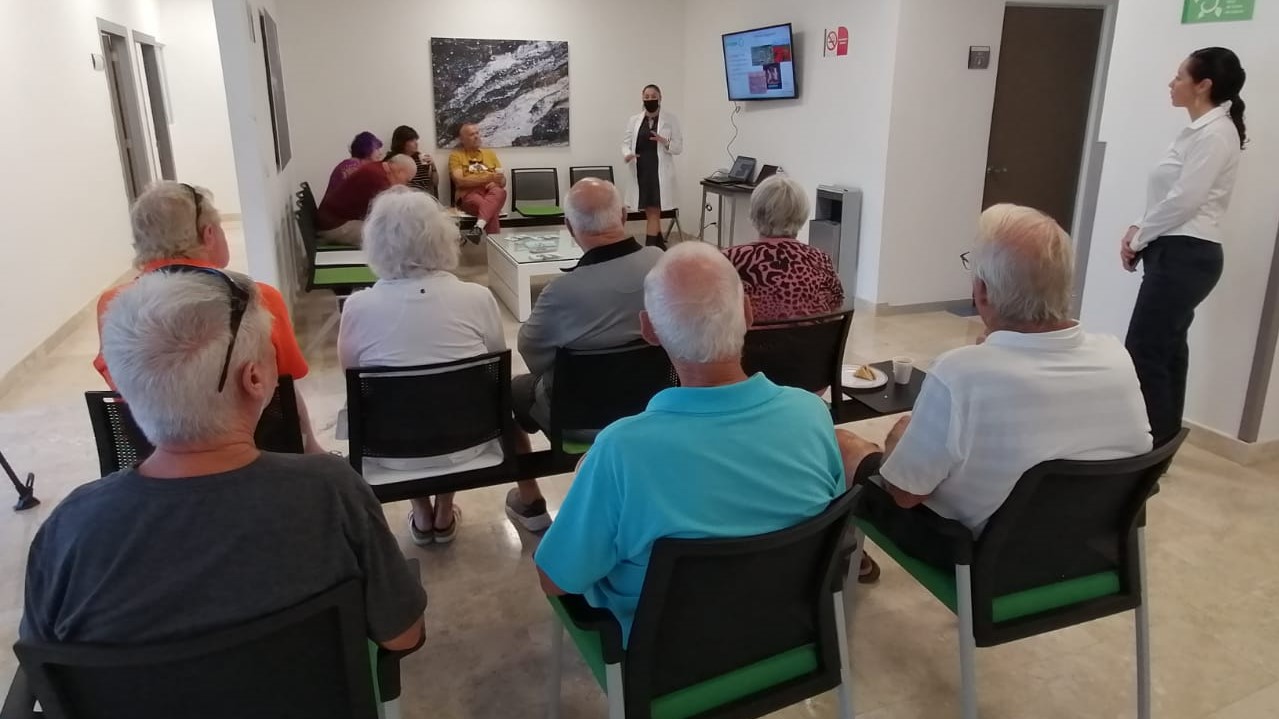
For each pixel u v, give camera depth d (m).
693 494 1.21
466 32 7.23
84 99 5.51
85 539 0.94
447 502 2.58
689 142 8.03
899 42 4.96
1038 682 2.03
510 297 5.37
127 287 1.00
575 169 7.82
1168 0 3.21
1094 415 1.50
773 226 2.43
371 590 1.09
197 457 0.97
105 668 0.92
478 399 2.09
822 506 1.33
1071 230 5.91
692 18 7.64
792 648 1.41
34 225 4.53
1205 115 2.74
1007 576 1.58
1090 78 5.57
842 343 2.29
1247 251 3.05
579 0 7.47
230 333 0.97
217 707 1.01
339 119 7.07
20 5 4.55
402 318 2.13
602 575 1.31
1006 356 1.48
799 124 6.15
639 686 1.26
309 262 4.53
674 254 1.31
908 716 1.91
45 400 3.89
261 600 0.98
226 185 9.62
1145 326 2.94
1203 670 2.06
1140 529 1.69
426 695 1.97
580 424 2.20
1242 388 3.14
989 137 5.41
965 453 1.51
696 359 1.24
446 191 7.52
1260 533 2.69
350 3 6.88
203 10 9.12
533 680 2.03
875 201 5.32
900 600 2.35
